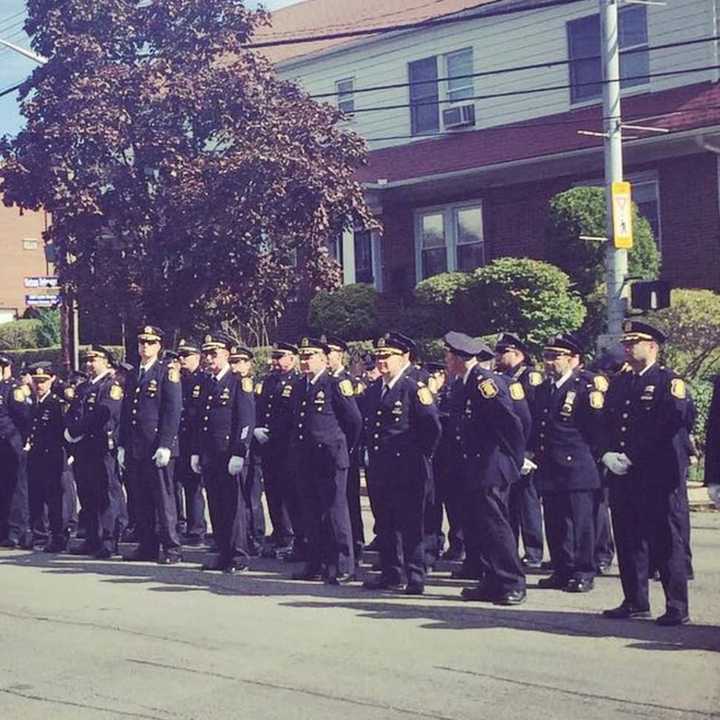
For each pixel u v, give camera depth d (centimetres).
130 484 1285
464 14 2684
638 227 2177
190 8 2094
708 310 1908
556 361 1033
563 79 2555
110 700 721
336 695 714
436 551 1188
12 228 4597
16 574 1176
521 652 802
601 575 1101
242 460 1149
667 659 776
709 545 1234
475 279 2216
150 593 1053
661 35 2412
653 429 864
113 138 1977
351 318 2528
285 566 1198
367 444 1048
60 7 2072
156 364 1238
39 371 1357
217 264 2036
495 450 963
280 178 1977
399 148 2819
